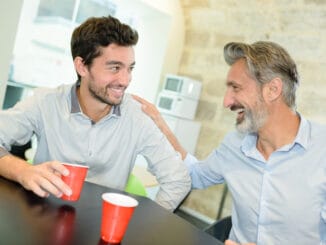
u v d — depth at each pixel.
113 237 0.67
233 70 1.28
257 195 1.30
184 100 3.58
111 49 1.23
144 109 1.53
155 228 0.80
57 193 0.84
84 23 1.31
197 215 3.73
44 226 0.69
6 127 1.24
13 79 2.90
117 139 1.38
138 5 3.54
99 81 1.26
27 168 0.92
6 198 0.81
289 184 1.24
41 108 1.32
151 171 1.45
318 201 1.20
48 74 3.15
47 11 2.99
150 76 3.91
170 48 3.88
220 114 3.69
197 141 3.87
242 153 1.37
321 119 3.00
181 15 3.90
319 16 2.87
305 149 1.24
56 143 1.34
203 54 3.87
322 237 1.22
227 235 1.43
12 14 2.38
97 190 0.99
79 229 0.71
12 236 0.62
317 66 3.02
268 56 1.20
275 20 3.19
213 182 1.51
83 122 1.33
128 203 0.69
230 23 3.56
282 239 1.25
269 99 1.23
